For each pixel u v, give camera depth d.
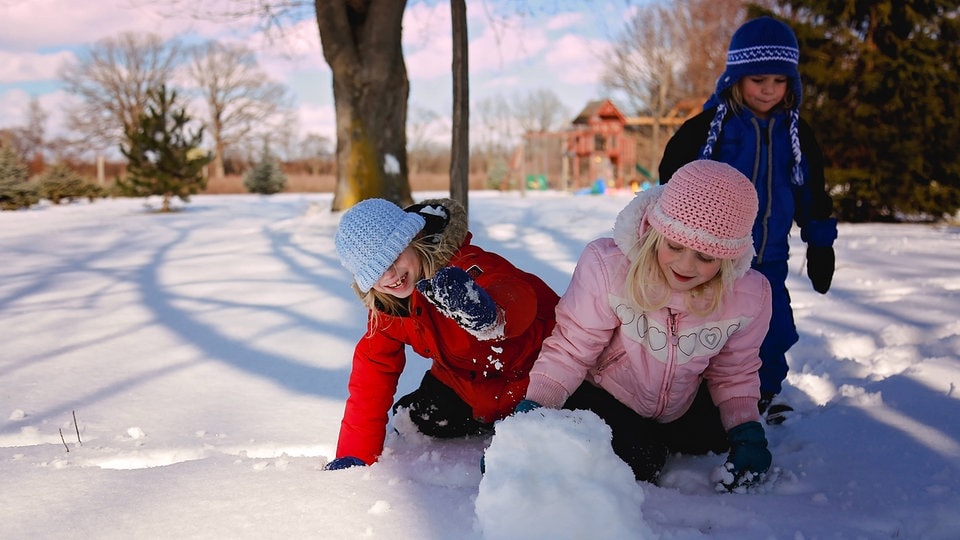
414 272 2.18
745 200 1.84
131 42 55.78
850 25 11.26
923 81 10.61
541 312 2.39
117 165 57.28
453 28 6.23
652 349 2.12
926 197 10.85
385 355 2.33
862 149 11.11
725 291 2.05
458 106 6.28
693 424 2.39
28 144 60.72
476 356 2.32
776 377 2.77
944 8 10.78
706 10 25.08
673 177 1.92
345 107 10.11
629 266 2.06
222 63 58.88
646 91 31.27
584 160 38.34
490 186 39.12
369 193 10.14
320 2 9.80
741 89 2.91
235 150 62.88
